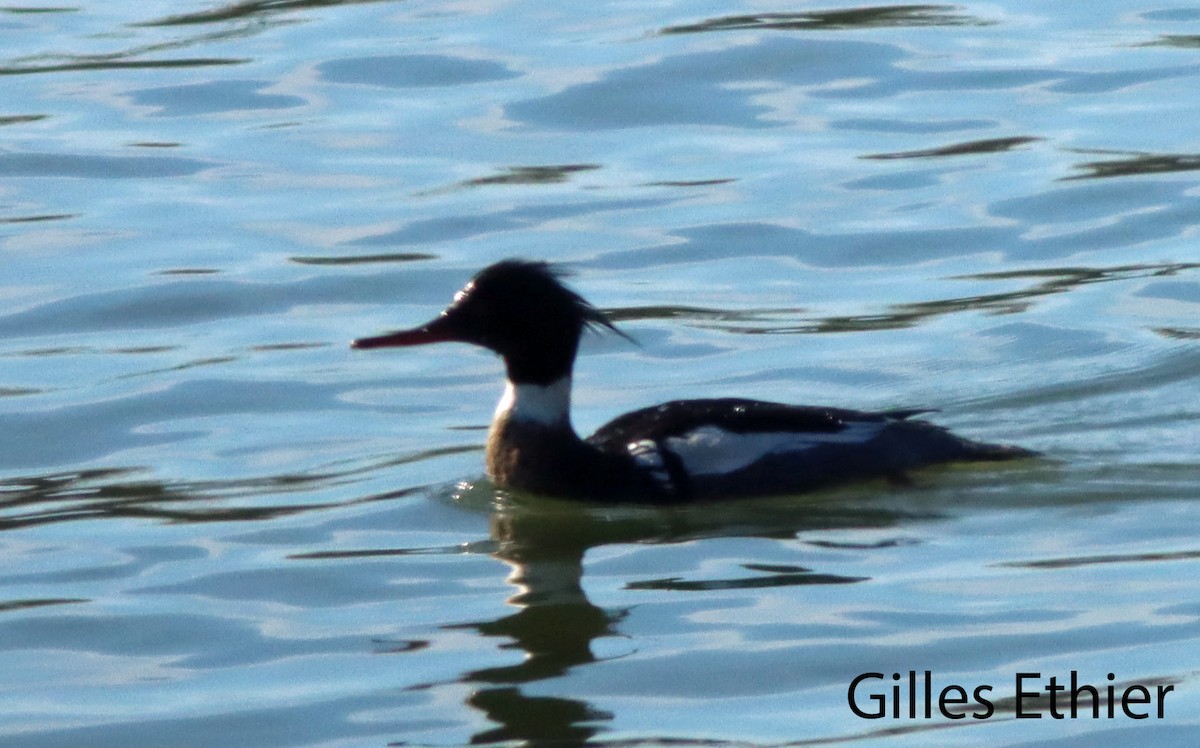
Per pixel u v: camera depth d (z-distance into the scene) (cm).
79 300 1812
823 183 2045
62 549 1292
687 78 2316
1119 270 1836
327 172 2103
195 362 1677
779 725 1012
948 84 2292
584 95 2273
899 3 2564
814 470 1370
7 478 1441
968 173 2058
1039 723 1009
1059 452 1434
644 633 1132
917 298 1794
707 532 1305
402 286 1834
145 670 1102
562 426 1401
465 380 1647
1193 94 2228
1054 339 1681
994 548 1250
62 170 2112
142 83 2355
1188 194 1981
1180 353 1620
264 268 1875
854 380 1616
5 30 2559
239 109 2275
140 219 1997
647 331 1733
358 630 1148
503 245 1922
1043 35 2447
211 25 2570
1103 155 2080
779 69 2341
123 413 1565
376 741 1004
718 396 1595
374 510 1361
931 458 1396
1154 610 1134
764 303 1792
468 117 2231
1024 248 1892
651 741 996
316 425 1545
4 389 1616
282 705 1048
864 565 1230
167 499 1389
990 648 1095
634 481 1369
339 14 2588
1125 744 991
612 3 2598
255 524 1334
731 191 2034
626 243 1923
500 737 1002
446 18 2553
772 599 1174
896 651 1093
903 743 991
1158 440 1452
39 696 1072
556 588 1205
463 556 1272
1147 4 2550
